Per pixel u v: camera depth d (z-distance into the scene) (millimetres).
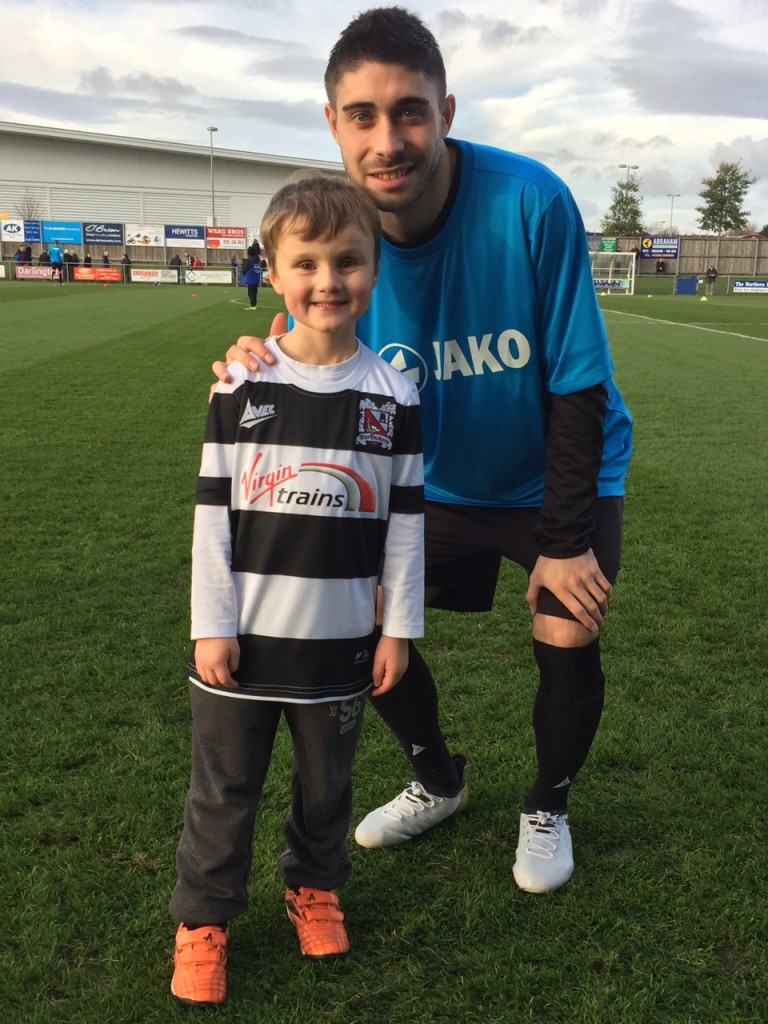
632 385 11109
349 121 1685
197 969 1702
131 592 3848
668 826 2275
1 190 66375
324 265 1563
